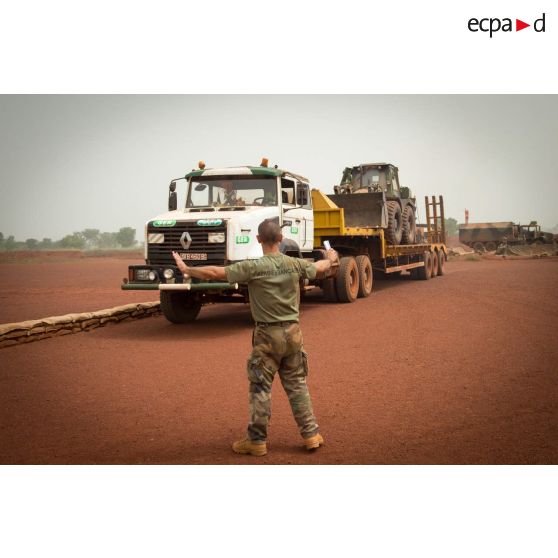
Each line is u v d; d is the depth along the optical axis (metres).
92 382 6.34
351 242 14.77
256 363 4.19
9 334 8.38
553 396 5.43
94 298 15.97
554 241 44.59
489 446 4.28
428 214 23.92
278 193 10.55
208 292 10.11
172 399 5.68
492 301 12.54
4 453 4.34
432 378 6.20
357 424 4.84
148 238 9.88
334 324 10.10
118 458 4.23
